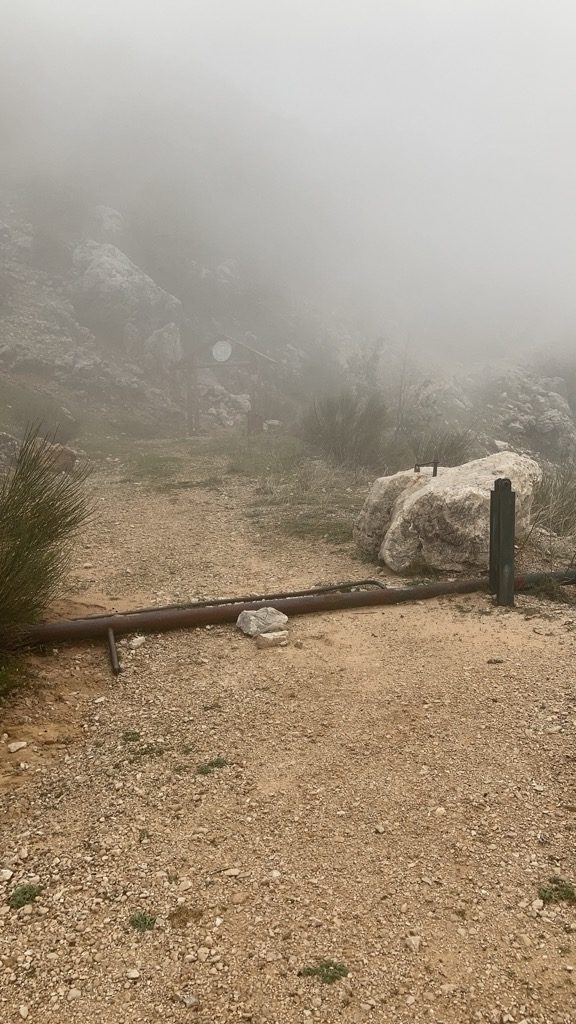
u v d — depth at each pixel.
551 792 3.19
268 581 6.79
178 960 2.31
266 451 17.02
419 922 2.45
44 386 25.66
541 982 2.20
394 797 3.20
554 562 6.70
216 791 3.29
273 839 2.93
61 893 2.64
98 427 23.45
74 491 5.98
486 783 3.28
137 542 8.70
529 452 30.00
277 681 4.47
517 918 2.46
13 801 3.26
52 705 4.20
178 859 2.82
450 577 6.47
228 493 12.02
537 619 5.28
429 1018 2.08
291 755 3.59
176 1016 2.11
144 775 3.44
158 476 14.28
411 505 6.60
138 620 5.30
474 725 3.81
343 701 4.16
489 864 2.74
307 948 2.35
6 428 19.41
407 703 4.10
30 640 4.92
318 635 5.23
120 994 2.19
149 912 2.53
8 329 28.97
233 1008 2.13
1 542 4.75
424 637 5.09
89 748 3.74
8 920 2.50
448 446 13.79
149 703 4.23
